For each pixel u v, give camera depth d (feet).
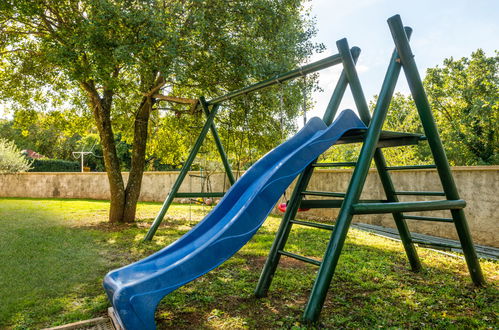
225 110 30.96
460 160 70.64
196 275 7.86
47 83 29.25
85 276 13.44
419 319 9.53
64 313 9.87
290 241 20.95
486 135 67.15
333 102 11.91
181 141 37.91
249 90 17.79
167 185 50.88
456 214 12.45
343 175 32.58
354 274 13.74
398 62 10.83
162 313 9.92
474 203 22.08
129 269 9.09
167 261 9.24
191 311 10.07
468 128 69.21
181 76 19.83
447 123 78.69
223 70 23.89
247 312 10.02
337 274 13.74
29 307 10.24
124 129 35.32
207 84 24.23
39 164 83.10
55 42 20.31
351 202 9.44
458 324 9.16
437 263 15.92
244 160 32.09
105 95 28.22
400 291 11.86
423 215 25.07
